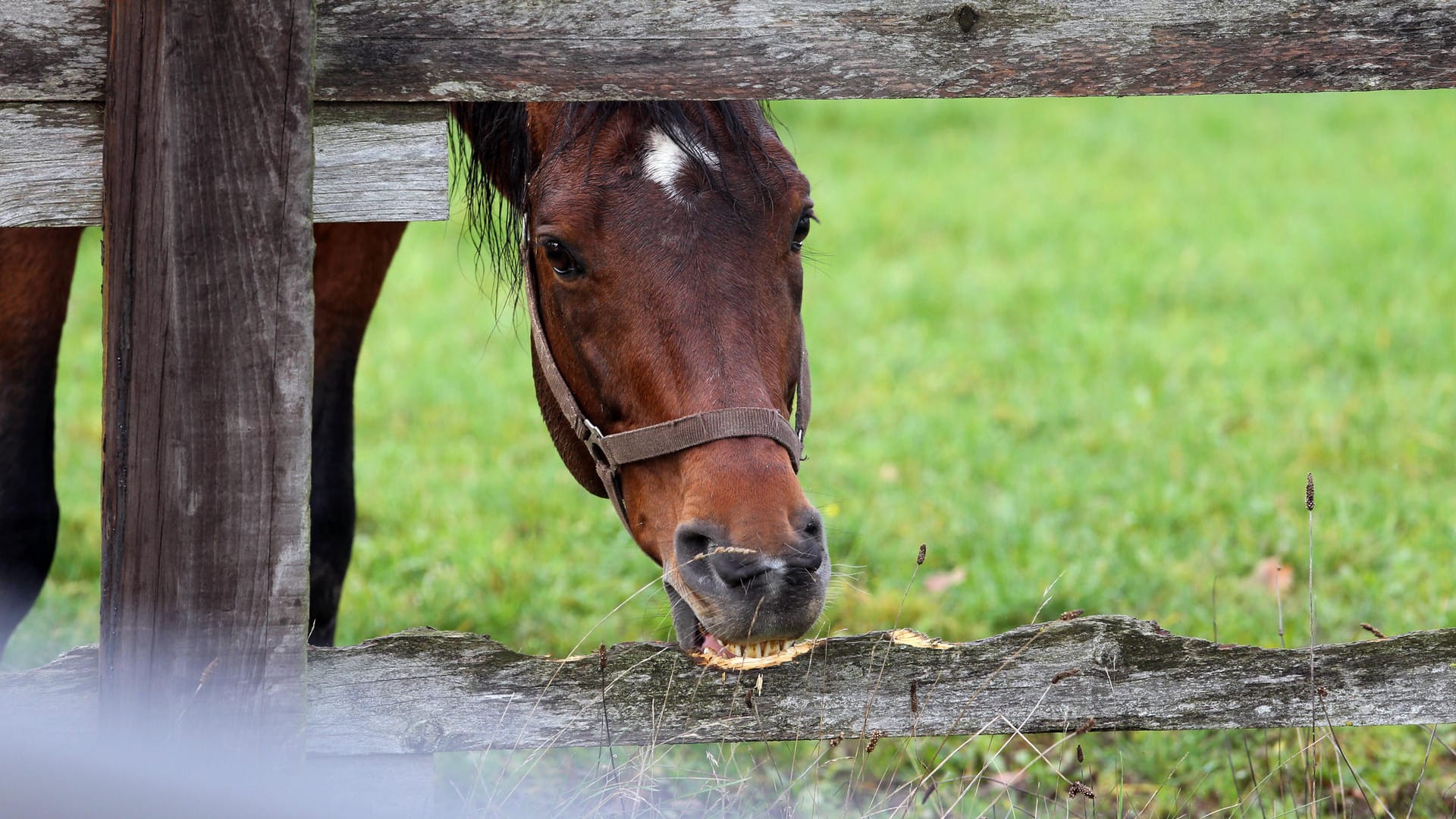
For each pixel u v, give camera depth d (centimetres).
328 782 407
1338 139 2348
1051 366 1254
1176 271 1573
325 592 646
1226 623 745
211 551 377
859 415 1143
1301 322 1351
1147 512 909
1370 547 830
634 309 425
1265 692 432
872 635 423
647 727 418
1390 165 2125
